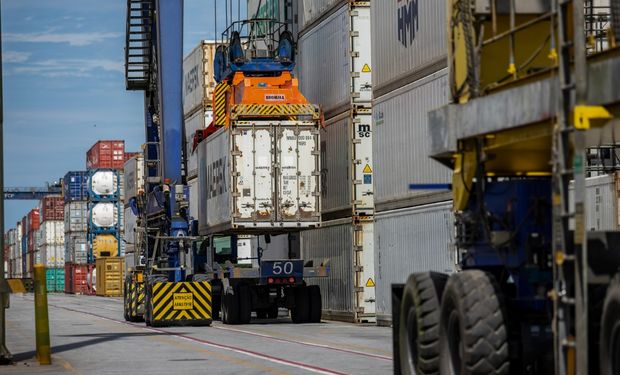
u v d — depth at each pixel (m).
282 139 68.62
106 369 37.44
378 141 62.72
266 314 78.06
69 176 193.62
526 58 23.72
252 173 68.25
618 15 18.80
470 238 24.67
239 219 68.06
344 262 69.00
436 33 53.53
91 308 111.50
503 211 23.59
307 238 76.88
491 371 21.98
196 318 67.12
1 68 38.59
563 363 18.77
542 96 19.70
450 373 23.67
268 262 67.81
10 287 39.12
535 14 23.52
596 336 19.72
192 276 75.06
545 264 23.03
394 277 60.25
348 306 68.31
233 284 69.44
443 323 23.83
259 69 70.31
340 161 69.69
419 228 56.16
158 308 66.88
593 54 18.23
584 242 18.25
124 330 63.50
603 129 18.55
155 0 74.69
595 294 20.02
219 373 35.56
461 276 22.84
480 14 23.52
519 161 23.23
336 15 70.44
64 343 51.75
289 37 71.56
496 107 21.72
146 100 81.31
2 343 38.94
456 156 24.88
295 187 68.62
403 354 26.72
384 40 61.59
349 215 68.06
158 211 75.19
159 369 37.31
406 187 58.06
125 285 79.06
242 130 68.38
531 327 22.64
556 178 18.94
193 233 79.50
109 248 185.88
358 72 67.56
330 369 36.25
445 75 52.44
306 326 65.38
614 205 46.19
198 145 80.44
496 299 22.19
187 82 104.44
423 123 55.44
